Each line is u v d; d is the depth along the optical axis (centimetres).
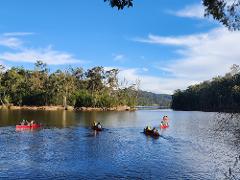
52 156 3828
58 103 16750
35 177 2931
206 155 4028
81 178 2927
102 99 18138
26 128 6875
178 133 6506
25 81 16650
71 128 7088
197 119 11031
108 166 3378
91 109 17775
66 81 17125
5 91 16088
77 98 17475
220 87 15112
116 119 10725
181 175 3088
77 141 5088
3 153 3969
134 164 3491
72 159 3672
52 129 6806
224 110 2864
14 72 16562
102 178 2944
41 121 8825
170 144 4912
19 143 4772
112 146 4634
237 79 8319
